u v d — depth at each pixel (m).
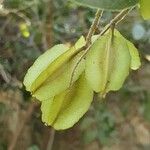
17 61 0.72
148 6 0.22
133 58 0.27
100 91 0.23
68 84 0.24
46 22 0.70
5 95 0.74
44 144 0.90
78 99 0.24
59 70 0.24
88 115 0.96
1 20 0.75
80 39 0.25
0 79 0.71
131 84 0.90
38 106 0.79
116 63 0.24
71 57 0.24
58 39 0.73
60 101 0.24
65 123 0.24
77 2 0.21
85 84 0.24
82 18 0.71
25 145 0.92
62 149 1.07
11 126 0.86
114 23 0.24
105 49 0.24
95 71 0.23
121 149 1.08
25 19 0.72
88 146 1.07
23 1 0.72
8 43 0.72
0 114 0.82
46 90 0.24
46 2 0.72
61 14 0.74
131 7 0.22
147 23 0.73
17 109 0.78
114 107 0.99
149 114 0.92
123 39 0.24
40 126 0.91
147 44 0.73
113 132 1.00
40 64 0.25
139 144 1.09
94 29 0.24
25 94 0.71
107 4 0.21
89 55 0.24
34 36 0.74
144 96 0.92
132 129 1.08
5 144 0.90
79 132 1.05
